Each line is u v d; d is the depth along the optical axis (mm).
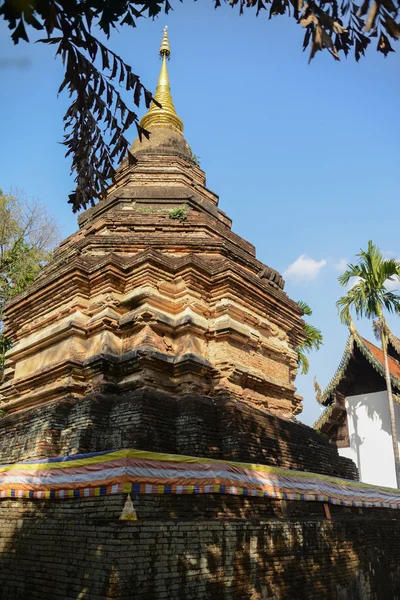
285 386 15359
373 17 3934
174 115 23156
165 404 11812
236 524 9180
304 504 12211
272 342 15898
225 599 8422
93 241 15461
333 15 4527
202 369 13234
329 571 10945
